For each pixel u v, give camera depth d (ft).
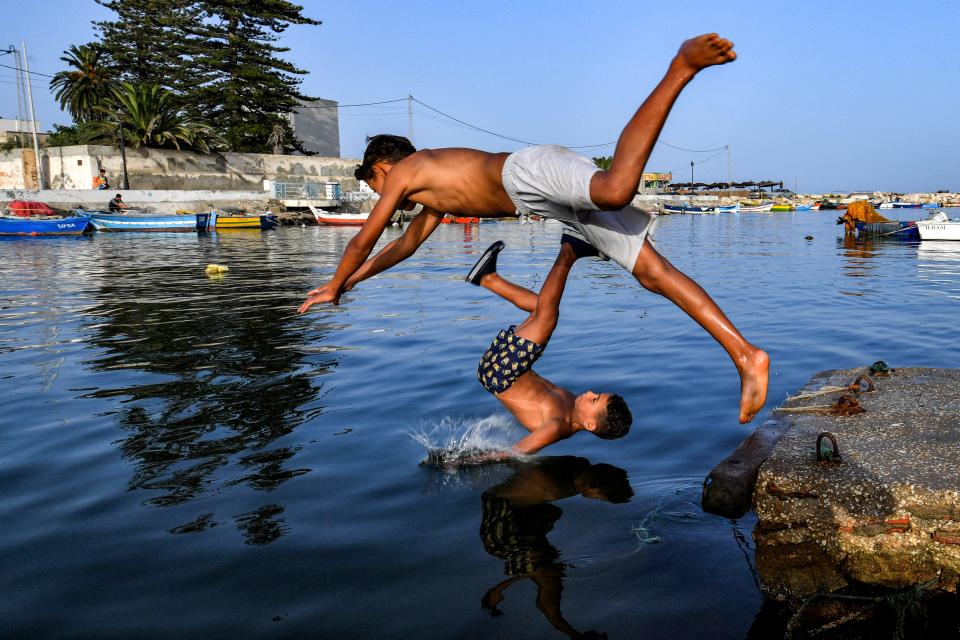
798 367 23.36
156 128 152.46
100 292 45.19
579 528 11.94
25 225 108.47
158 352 26.45
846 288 45.85
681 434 16.61
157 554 11.15
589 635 8.95
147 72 173.88
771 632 9.15
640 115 8.39
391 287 48.52
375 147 11.94
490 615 9.38
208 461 15.24
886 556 10.98
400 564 10.77
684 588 10.11
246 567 10.71
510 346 15.49
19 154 147.84
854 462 12.10
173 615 9.43
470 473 14.46
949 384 16.53
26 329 31.76
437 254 82.28
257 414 18.53
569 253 14.60
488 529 11.94
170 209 143.74
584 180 9.04
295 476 14.37
